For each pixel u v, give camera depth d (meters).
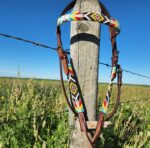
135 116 5.79
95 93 2.54
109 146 4.20
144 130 5.37
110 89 2.42
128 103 6.62
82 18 2.32
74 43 2.49
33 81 5.52
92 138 2.35
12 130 3.89
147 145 4.58
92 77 2.51
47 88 6.17
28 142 3.90
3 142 3.74
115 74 2.46
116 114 5.32
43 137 3.95
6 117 4.18
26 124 4.04
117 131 4.80
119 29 2.45
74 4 2.52
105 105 2.37
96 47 2.51
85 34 2.48
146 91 8.81
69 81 2.33
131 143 4.59
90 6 2.49
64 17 2.34
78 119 2.48
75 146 2.52
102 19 2.37
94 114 2.54
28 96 5.00
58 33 2.40
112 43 2.54
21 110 4.31
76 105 2.33
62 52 2.36
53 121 4.43
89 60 2.50
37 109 4.52
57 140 3.67
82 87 2.50
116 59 2.51
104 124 2.46
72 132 2.53
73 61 2.49
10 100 4.92
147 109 6.70
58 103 4.96
